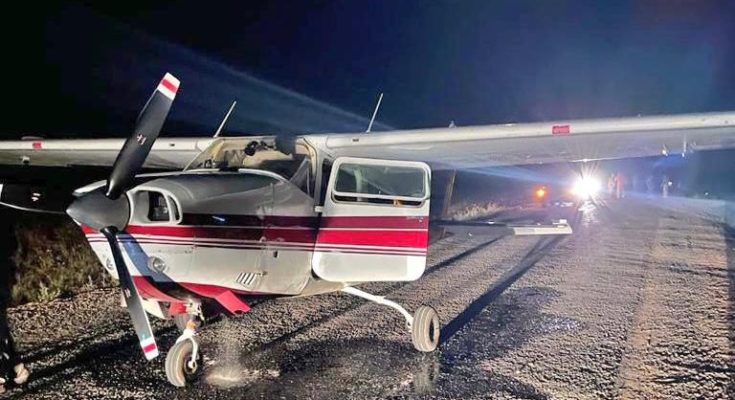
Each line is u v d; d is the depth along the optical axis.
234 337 6.46
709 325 6.62
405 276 6.12
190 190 4.81
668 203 25.31
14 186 4.88
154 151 7.39
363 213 5.92
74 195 4.86
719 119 5.63
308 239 5.65
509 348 6.03
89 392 5.06
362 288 8.69
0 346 5.15
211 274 4.94
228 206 4.98
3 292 7.94
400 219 6.08
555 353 5.83
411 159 6.99
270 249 5.30
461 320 7.06
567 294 8.21
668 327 6.58
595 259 10.91
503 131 6.15
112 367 5.65
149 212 4.81
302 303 7.84
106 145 8.03
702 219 17.94
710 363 5.47
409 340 6.37
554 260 10.87
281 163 5.89
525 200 24.14
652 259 10.86
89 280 9.10
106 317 7.31
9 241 9.62
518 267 10.25
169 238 4.70
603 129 5.93
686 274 9.44
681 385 4.98
